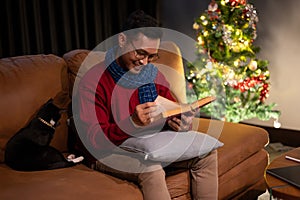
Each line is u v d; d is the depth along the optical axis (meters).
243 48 2.79
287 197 1.45
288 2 3.03
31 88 1.92
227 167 1.96
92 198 1.50
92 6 3.16
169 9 3.66
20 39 2.74
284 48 3.13
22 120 1.89
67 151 2.04
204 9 3.45
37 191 1.55
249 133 2.19
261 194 2.29
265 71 2.91
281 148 3.12
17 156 1.78
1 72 1.90
